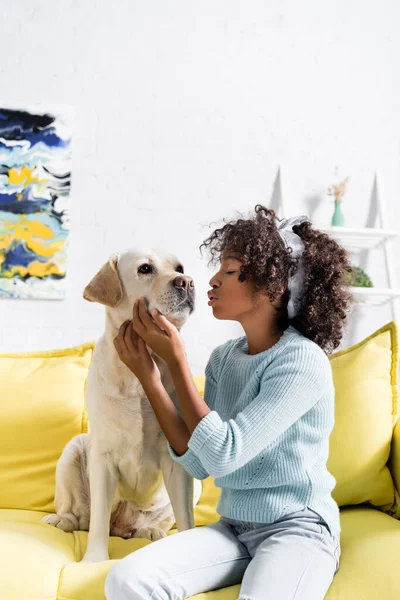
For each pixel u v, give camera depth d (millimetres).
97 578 1216
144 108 2477
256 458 1266
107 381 1537
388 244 2486
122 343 1406
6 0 2457
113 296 1505
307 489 1246
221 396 1417
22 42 2445
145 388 1382
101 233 2410
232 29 2545
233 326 2434
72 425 1856
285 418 1236
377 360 1753
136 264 1504
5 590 1197
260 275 1327
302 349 1298
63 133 2414
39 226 2365
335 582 1183
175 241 2443
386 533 1375
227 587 1190
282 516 1223
